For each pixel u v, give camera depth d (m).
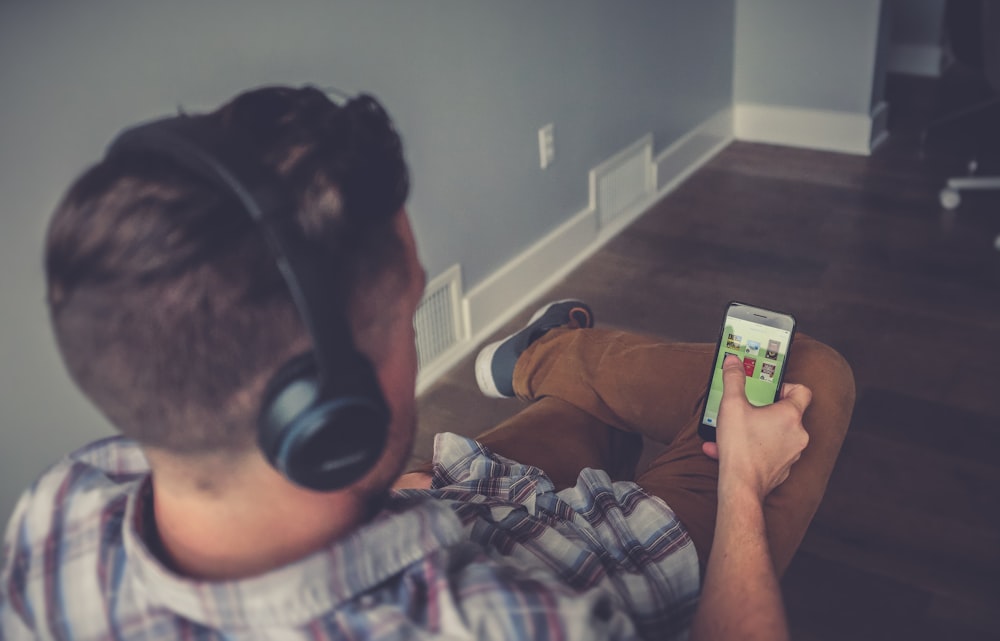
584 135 2.77
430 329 2.28
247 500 0.48
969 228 2.92
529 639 0.52
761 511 0.78
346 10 1.81
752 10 3.61
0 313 1.38
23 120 1.33
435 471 0.96
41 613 0.54
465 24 2.13
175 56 1.52
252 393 0.44
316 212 0.44
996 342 2.33
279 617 0.48
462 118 2.20
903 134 3.75
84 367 0.43
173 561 0.50
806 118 3.67
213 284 0.41
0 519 1.47
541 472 0.94
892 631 1.57
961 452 1.97
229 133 0.43
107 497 0.57
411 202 2.11
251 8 1.63
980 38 3.33
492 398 2.25
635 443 1.27
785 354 0.98
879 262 2.77
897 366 2.27
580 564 0.75
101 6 1.39
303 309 0.42
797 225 3.05
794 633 1.58
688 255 2.90
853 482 1.91
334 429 0.44
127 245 0.40
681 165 3.46
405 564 0.53
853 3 3.38
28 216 1.38
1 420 1.43
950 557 1.71
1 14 1.27
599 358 1.22
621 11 2.80
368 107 0.48
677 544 0.81
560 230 2.76
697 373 1.13
